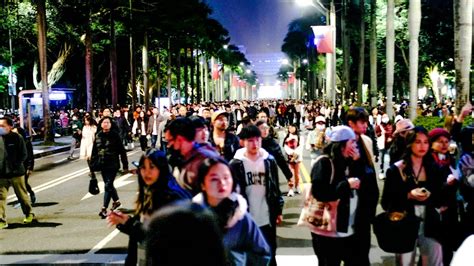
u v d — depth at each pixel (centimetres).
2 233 1016
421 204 553
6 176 1056
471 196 629
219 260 194
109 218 456
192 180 460
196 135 529
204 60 10850
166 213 196
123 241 934
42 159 2503
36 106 3781
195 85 12094
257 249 385
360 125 559
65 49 4512
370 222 546
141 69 6900
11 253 870
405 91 6397
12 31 4153
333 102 4119
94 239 952
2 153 1053
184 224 193
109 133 1124
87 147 1551
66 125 4184
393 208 558
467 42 1450
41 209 1243
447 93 6525
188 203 202
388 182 560
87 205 1281
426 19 4556
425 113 2836
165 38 6275
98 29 4544
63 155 2689
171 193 438
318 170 534
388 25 2662
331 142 541
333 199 529
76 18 4016
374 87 3500
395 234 528
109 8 4134
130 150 2822
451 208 561
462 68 1449
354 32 5409
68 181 1712
